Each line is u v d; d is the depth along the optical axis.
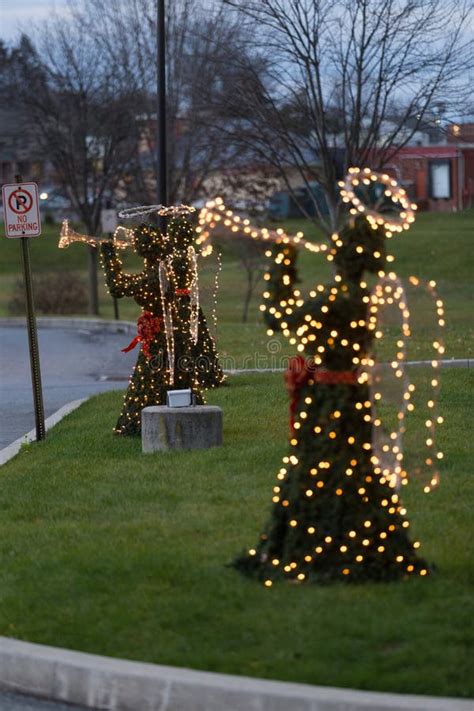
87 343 36.88
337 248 9.21
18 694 8.10
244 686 7.32
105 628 8.52
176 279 16.14
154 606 8.90
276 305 9.23
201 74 34.06
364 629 8.13
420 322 26.62
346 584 9.09
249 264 50.53
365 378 9.19
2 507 12.77
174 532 11.18
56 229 86.38
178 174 44.41
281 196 70.50
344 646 7.88
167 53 41.00
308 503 9.21
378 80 31.78
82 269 74.00
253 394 20.11
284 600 8.84
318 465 9.16
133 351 33.59
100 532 11.27
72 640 8.38
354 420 9.14
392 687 7.29
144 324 16.47
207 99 32.28
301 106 32.00
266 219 52.31
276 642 8.06
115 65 45.66
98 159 48.56
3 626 8.76
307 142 33.34
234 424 17.14
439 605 8.59
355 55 32.69
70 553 10.44
